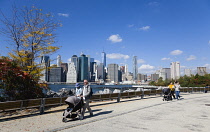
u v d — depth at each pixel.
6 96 11.05
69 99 8.02
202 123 7.71
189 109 11.55
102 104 13.99
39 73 12.92
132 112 10.37
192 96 22.02
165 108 11.95
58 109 11.53
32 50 13.37
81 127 6.98
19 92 11.41
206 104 14.12
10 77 10.98
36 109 11.73
